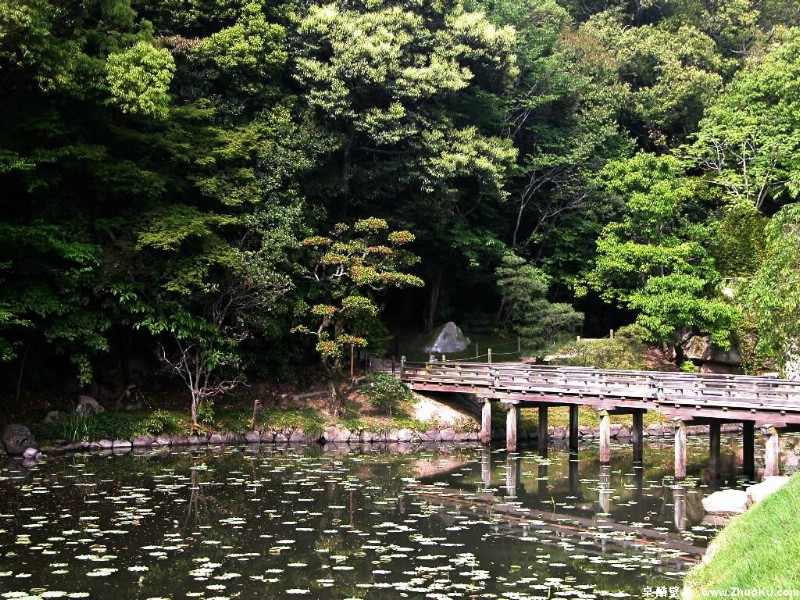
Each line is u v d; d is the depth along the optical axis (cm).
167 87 2519
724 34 5362
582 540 1470
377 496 1853
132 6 3034
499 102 3806
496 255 3850
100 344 2439
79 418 2497
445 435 2952
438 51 3319
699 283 3397
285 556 1317
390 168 3272
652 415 3344
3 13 2125
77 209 2556
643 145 4803
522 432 3036
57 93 2458
